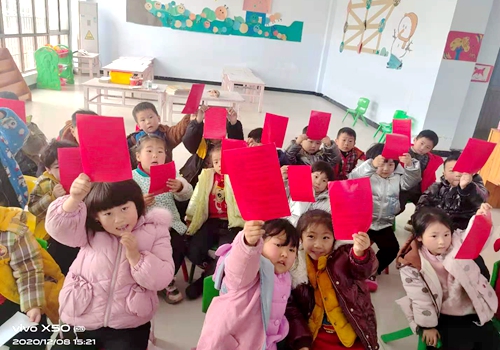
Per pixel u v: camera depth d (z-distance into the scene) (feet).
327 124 7.10
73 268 3.72
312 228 4.17
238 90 26.22
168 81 27.96
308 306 4.11
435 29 15.69
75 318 3.60
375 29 20.93
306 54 28.76
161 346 4.83
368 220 3.42
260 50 28.37
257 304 3.51
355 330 3.95
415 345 5.35
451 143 16.84
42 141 6.88
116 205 3.47
